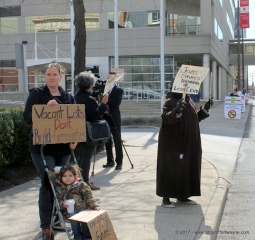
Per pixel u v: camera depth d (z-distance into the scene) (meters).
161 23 22.81
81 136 4.52
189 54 34.62
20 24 36.41
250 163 10.12
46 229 4.51
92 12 35.34
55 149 4.65
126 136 14.90
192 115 5.83
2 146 7.11
